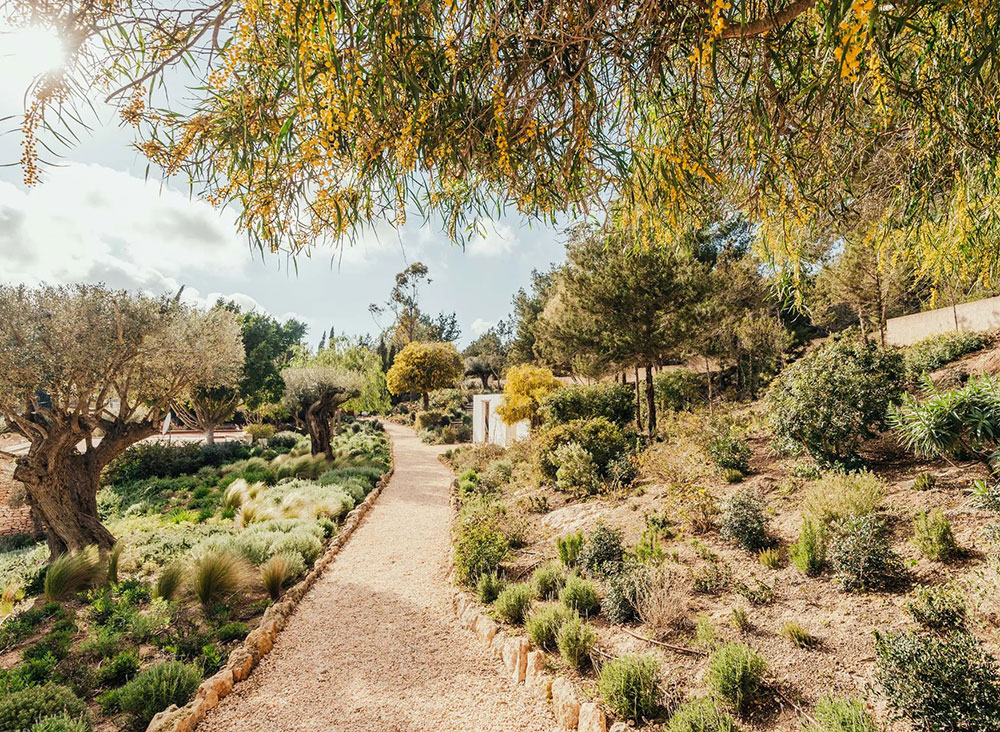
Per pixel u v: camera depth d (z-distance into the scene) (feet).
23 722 11.65
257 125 4.80
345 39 4.25
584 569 18.21
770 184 6.43
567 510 26.45
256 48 4.52
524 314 94.63
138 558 26.27
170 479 56.85
